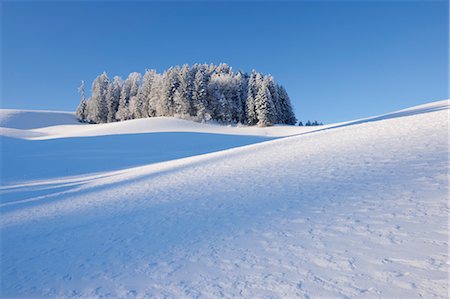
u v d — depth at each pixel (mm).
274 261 3695
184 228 5801
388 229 4004
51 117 78938
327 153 12336
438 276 2781
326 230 4402
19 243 6277
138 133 41719
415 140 10766
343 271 3168
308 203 6031
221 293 3150
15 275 4477
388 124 16766
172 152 31734
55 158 27562
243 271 3568
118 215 7914
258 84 71625
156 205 8500
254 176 10617
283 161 12664
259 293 3035
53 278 4207
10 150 30250
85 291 3670
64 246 5734
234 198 7789
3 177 20312
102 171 22656
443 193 4988
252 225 5273
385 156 9328
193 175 13453
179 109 63531
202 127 53125
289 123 80750
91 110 78875
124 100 75562
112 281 3844
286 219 5262
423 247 3346
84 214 8586
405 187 5758
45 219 8484
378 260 3252
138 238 5605
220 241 4730
